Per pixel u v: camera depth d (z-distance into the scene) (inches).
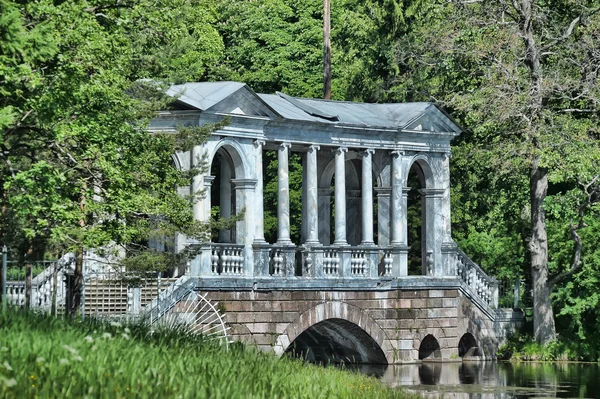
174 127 4670.3
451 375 5029.5
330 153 5644.7
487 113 5634.8
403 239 5585.6
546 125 5605.3
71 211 3531.0
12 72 3166.8
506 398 4261.8
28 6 3410.4
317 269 5142.7
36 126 3624.5
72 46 3496.6
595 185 5718.5
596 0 5979.3
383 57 6958.7
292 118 5044.3
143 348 2728.8
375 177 5639.8
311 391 2817.4
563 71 5782.5
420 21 6870.1
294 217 6702.8
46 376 2156.7
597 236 5920.3
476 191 6476.4
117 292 4589.1
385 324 5398.6
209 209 4692.4
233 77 6983.3
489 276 6023.6
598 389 4552.2
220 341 3722.9
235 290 4729.3
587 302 5826.8
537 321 5880.9
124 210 3700.8
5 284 3841.0
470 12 5861.2
